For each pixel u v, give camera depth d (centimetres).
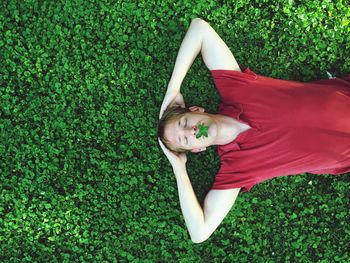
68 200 219
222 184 193
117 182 218
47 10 212
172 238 219
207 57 195
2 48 213
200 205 200
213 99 214
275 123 182
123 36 212
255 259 218
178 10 210
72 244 220
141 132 216
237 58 212
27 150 217
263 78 190
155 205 218
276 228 218
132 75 214
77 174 218
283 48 211
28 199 219
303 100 180
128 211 218
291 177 215
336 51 209
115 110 216
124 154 217
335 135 179
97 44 213
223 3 211
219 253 218
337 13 208
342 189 215
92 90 215
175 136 184
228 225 218
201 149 189
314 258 218
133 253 220
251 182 192
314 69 211
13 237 221
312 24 209
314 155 182
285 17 210
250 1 210
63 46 213
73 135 217
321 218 217
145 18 211
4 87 215
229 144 190
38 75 214
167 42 212
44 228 220
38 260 221
